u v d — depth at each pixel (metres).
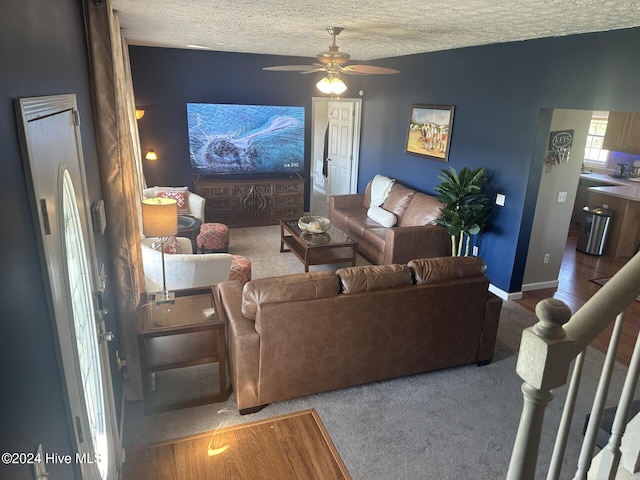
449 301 3.23
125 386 3.03
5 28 1.09
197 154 7.02
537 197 4.68
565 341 0.94
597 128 7.96
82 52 2.34
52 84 1.60
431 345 3.32
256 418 2.95
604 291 1.06
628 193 6.23
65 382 1.40
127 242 2.81
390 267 3.12
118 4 3.26
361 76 7.63
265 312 2.77
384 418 3.00
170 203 3.24
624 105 3.60
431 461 2.65
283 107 7.27
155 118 6.77
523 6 2.90
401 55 6.42
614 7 2.83
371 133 7.57
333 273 3.00
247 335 2.81
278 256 6.00
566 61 4.01
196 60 6.74
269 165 7.46
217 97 7.00
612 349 1.12
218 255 3.87
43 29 1.49
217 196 7.02
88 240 2.03
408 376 3.44
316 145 9.71
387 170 7.18
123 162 2.79
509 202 4.78
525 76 4.45
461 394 3.26
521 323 4.38
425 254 5.33
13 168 1.10
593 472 1.43
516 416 3.05
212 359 3.02
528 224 4.70
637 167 7.34
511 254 4.81
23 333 1.09
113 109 2.59
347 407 3.09
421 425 2.94
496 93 4.83
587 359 3.69
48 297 1.29
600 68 3.73
